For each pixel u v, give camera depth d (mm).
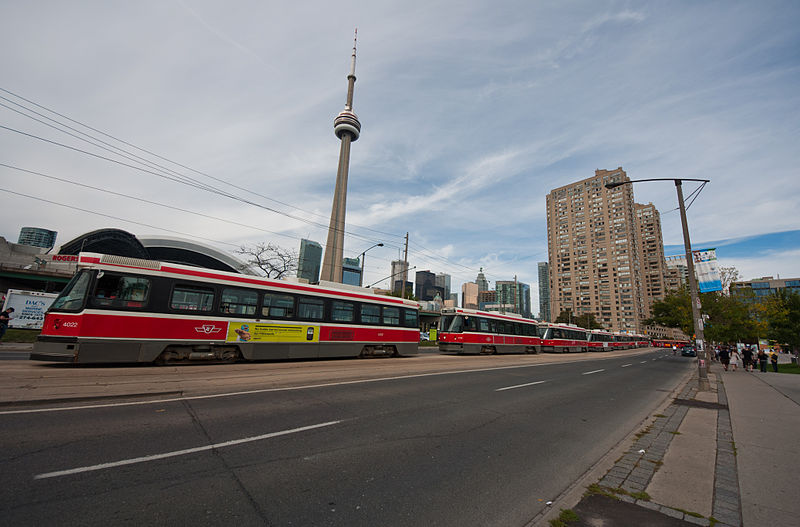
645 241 134125
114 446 4578
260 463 4344
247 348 12891
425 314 67125
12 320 25516
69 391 7184
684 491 4137
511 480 4328
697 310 13648
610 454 5457
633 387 13430
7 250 42188
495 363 18812
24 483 3508
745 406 9766
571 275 125562
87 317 10039
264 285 13688
